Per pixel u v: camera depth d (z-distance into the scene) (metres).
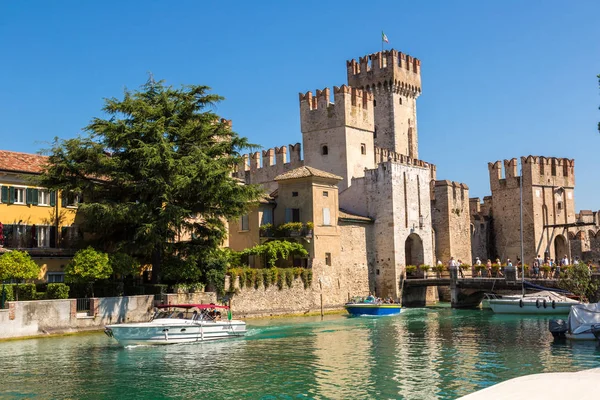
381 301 61.16
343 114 75.88
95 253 45.44
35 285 45.34
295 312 60.88
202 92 53.28
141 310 47.41
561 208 89.88
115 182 49.97
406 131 95.38
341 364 32.78
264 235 64.88
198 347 38.62
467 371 30.55
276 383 28.53
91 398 26.31
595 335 39.59
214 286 53.38
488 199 92.94
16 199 48.53
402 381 28.61
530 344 38.62
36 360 34.12
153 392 27.17
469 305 69.94
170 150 48.91
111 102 50.16
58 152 48.16
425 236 76.94
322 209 66.06
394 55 93.38
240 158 52.75
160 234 49.59
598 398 16.64
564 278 61.97
